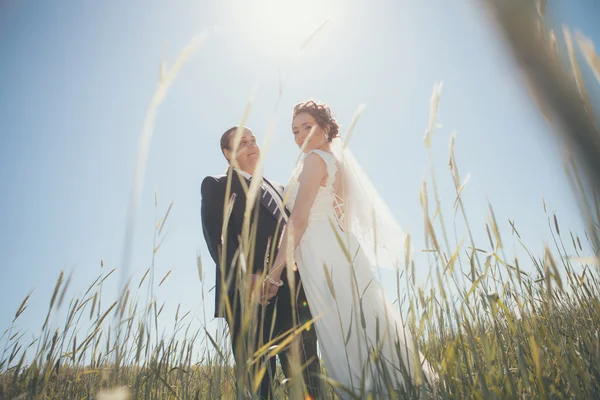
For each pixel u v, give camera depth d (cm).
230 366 143
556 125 24
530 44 24
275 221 282
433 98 108
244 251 96
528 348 142
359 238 259
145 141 64
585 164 24
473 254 121
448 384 116
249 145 305
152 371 158
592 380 120
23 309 149
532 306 151
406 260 121
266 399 215
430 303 124
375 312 208
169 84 64
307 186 232
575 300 162
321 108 255
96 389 164
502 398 108
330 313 216
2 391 136
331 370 209
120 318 102
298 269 241
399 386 120
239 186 282
